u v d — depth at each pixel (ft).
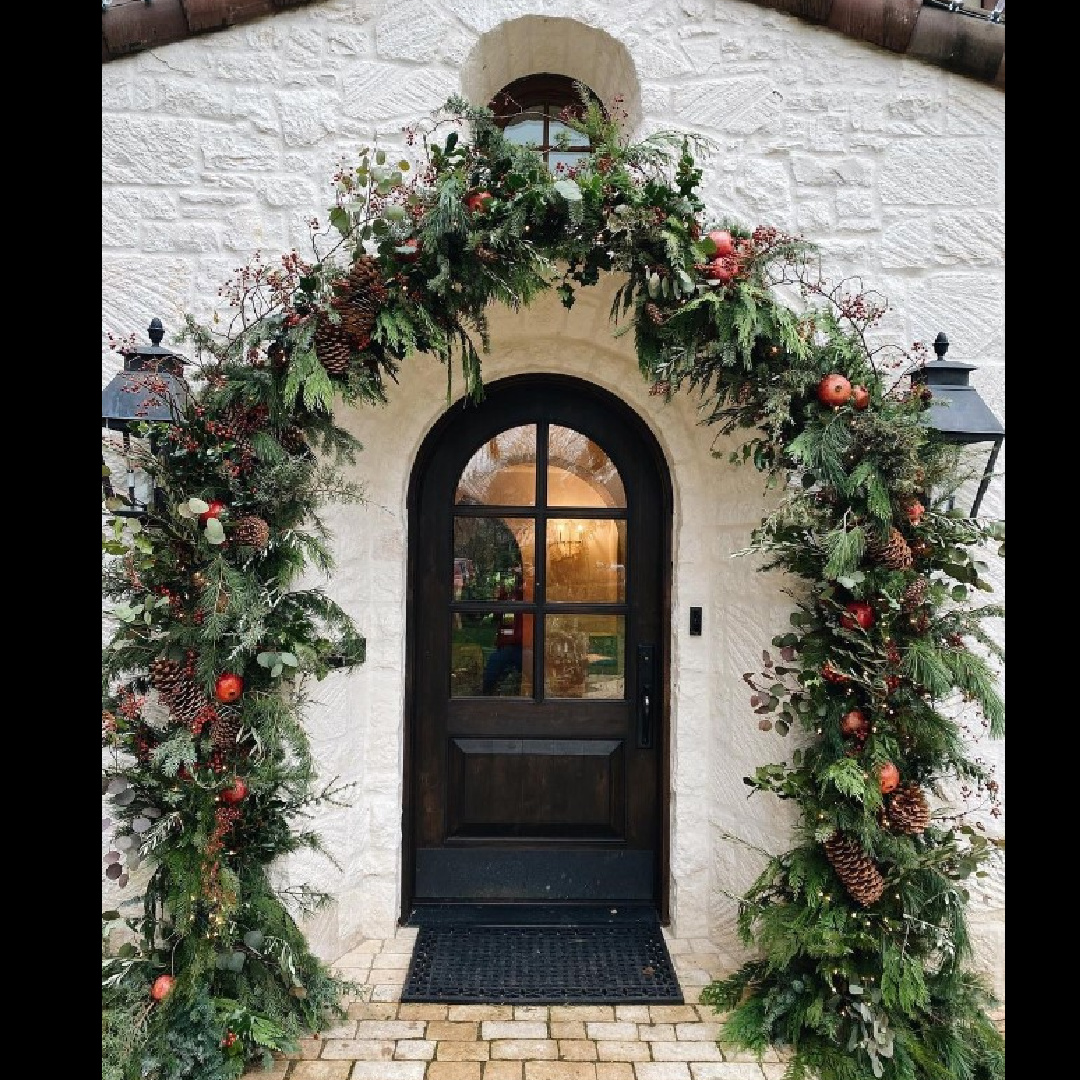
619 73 9.05
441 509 9.76
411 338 6.53
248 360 7.12
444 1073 6.77
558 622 9.82
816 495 7.02
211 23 8.37
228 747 6.59
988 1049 6.72
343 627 7.17
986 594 8.37
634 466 9.81
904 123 8.61
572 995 7.84
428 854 9.70
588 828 9.81
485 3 8.54
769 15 8.63
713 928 9.07
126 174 8.42
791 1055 6.97
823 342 8.29
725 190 8.64
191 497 6.59
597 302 9.07
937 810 7.29
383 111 8.56
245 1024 6.44
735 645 8.92
